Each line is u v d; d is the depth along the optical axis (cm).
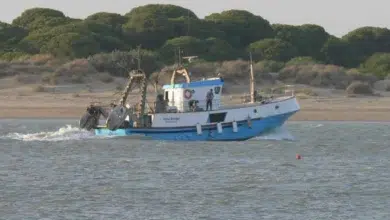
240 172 16775
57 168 17238
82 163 17862
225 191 14825
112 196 14312
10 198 14100
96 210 13288
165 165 17562
